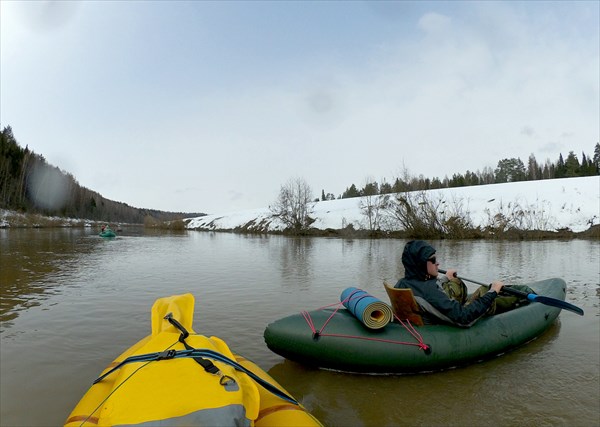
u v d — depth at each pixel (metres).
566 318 5.97
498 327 4.35
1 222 47.56
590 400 3.40
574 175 63.19
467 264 12.25
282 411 2.43
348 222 33.50
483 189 33.78
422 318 4.18
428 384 3.74
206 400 1.95
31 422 3.11
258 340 5.08
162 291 8.24
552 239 23.28
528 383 3.74
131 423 1.82
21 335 5.28
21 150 63.84
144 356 2.52
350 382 3.81
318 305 6.98
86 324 5.79
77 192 80.44
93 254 16.42
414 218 26.61
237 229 46.06
